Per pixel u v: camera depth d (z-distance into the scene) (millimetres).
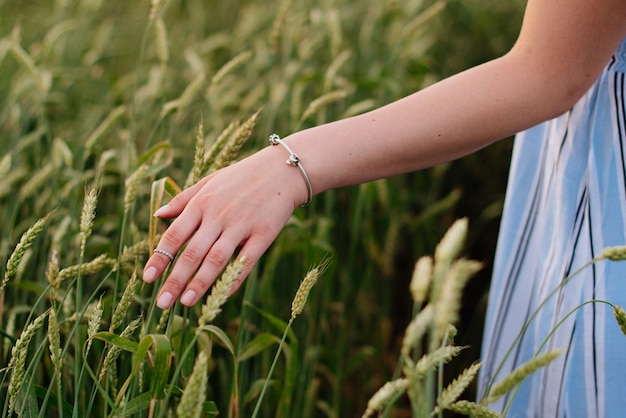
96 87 2094
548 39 978
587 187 1068
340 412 1716
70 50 2318
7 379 1189
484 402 903
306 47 1831
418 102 997
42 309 1273
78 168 1499
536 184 1158
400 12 2137
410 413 1735
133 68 2330
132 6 2719
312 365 1454
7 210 1488
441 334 808
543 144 1155
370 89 1950
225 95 1851
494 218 2191
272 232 969
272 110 1566
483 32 2500
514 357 1146
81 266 1048
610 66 1049
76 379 1007
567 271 1078
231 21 2633
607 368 1034
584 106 1078
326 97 1341
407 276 2035
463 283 807
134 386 1036
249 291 1186
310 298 1404
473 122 994
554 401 1078
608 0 947
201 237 949
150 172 1235
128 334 996
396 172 1013
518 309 1153
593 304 1046
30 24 2521
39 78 1494
